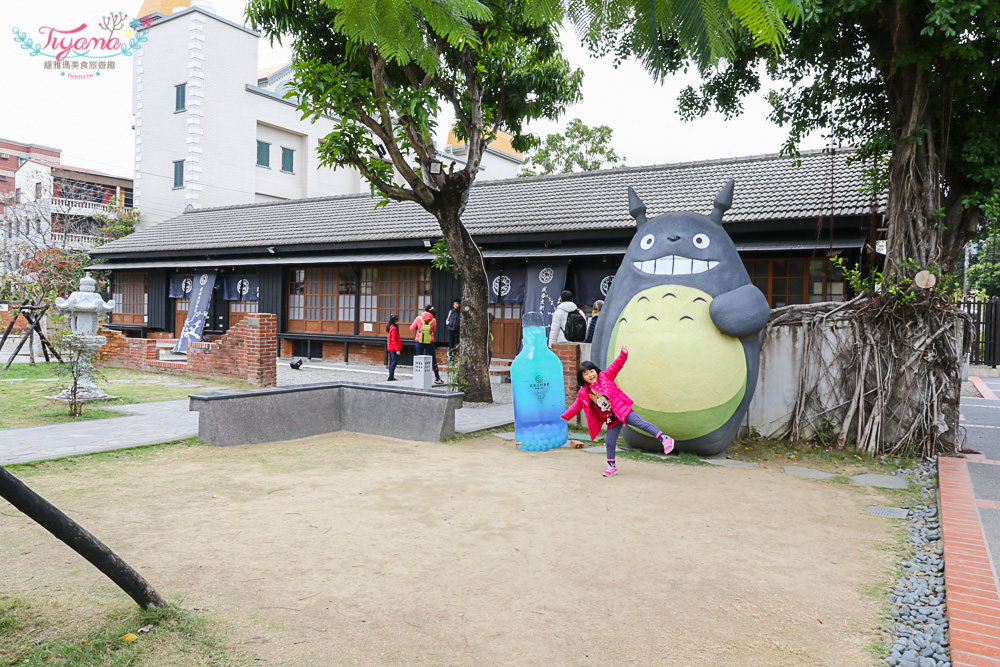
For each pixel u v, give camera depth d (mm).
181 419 8953
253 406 7762
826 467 7078
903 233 8125
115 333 16219
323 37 9555
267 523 4703
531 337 7922
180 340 19969
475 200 18531
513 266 15883
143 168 28969
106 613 3154
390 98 9102
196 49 27219
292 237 19094
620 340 7371
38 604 3250
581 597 3543
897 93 8422
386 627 3143
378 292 17875
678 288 7289
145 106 28828
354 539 4395
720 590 3678
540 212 16219
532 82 11297
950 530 4684
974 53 6973
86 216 30688
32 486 5570
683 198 14664
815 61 8688
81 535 2846
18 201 27312
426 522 4793
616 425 6395
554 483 6062
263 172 30500
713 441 7312
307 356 19375
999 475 6527
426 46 1438
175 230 23391
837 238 11898
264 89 30500
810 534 4730
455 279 16453
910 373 7691
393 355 14133
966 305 19484
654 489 5926
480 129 10867
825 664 2881
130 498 5281
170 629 3020
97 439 7500
